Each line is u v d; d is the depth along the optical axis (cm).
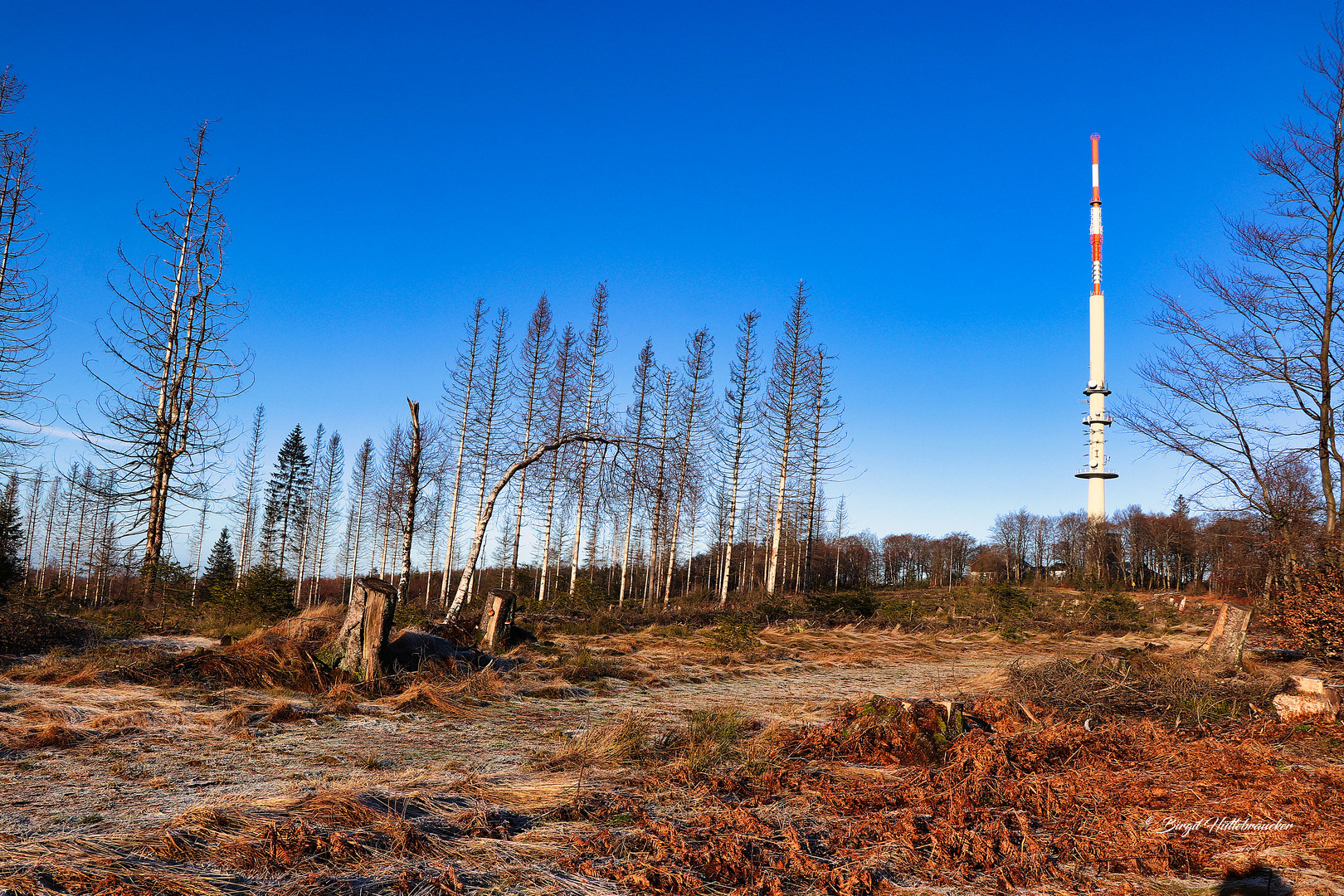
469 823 380
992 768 537
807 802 462
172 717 608
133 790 416
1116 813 448
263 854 319
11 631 916
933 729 612
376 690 788
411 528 1455
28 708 595
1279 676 1002
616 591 4250
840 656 1580
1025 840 393
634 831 388
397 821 362
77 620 1105
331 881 302
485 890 308
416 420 1470
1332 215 1466
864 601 3027
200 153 2083
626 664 1195
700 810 433
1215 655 1102
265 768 482
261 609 1612
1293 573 1412
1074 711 774
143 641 1116
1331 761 601
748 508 4512
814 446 3850
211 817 348
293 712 646
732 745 601
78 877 281
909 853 376
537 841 369
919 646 1925
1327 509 1430
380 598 835
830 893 332
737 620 2266
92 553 3125
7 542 2384
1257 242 1497
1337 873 373
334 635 891
